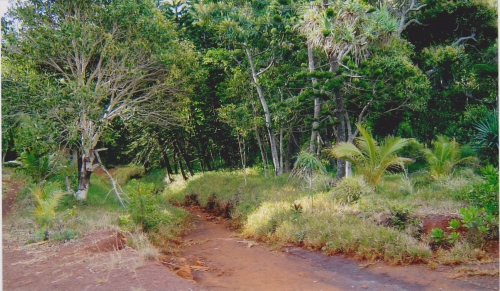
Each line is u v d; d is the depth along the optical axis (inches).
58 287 223.8
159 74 674.2
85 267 256.4
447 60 750.5
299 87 610.5
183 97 701.9
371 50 592.7
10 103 537.0
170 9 903.7
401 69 572.4
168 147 1040.8
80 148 624.1
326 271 286.0
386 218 351.9
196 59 700.7
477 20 829.2
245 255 347.3
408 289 237.5
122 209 555.8
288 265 307.3
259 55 739.4
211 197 698.8
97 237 335.9
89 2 579.5
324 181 533.6
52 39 559.8
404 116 746.2
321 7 546.6
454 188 414.6
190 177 973.8
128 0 581.3
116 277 234.2
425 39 876.6
